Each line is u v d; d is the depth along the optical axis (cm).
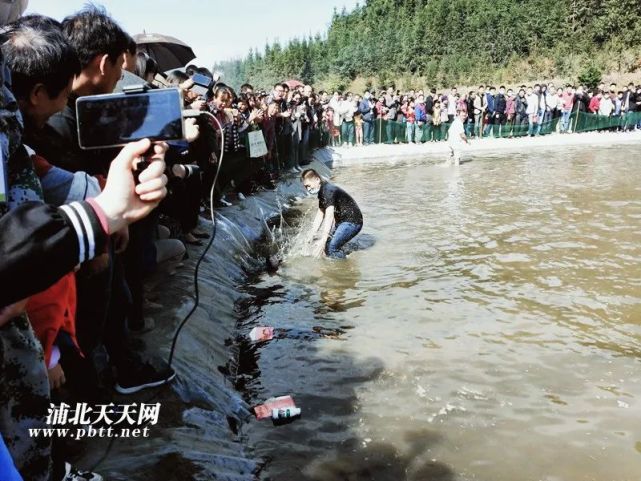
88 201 136
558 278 609
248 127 898
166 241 461
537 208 949
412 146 2011
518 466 314
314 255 706
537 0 4434
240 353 459
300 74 6047
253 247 749
